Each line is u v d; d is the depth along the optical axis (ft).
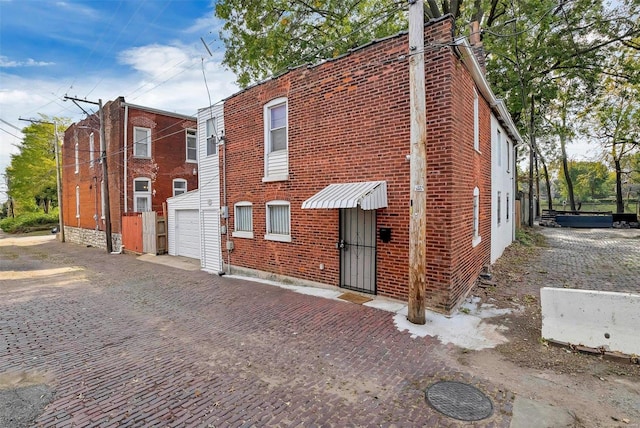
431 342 18.20
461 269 24.12
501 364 15.58
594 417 11.56
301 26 53.06
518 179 81.00
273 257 34.30
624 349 15.51
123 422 11.82
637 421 11.29
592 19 53.42
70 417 12.16
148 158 67.62
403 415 11.97
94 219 75.87
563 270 34.30
